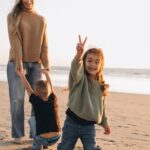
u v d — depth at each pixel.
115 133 6.71
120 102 13.55
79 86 3.97
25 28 5.14
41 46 5.28
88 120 3.95
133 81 35.81
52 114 4.62
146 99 15.53
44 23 5.29
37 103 4.58
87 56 4.04
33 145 4.86
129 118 8.89
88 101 3.95
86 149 3.98
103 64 4.12
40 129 4.59
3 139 5.45
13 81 5.21
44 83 4.59
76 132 3.98
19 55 5.07
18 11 5.15
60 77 42.38
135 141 6.11
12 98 5.23
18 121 5.23
